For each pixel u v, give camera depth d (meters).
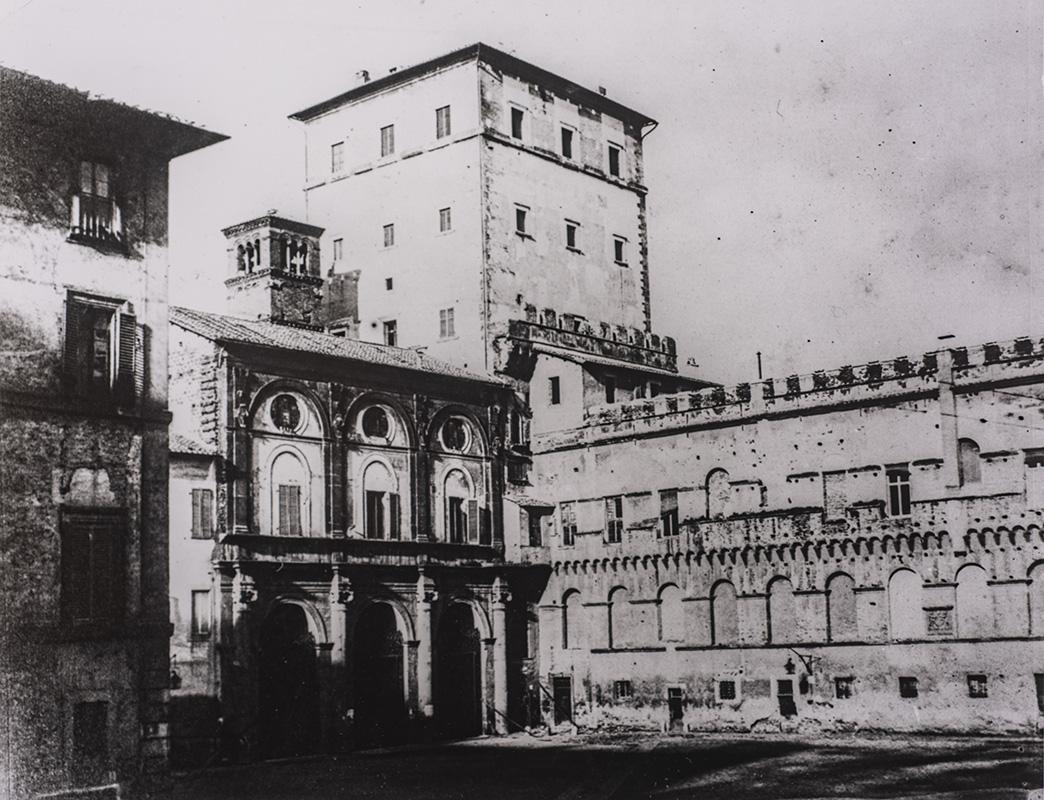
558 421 73.00
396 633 64.12
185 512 55.25
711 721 64.00
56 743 41.97
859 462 60.56
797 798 40.84
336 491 61.66
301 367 61.06
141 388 46.53
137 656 44.81
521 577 71.44
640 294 85.25
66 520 43.53
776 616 62.66
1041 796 38.78
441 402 68.62
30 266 43.62
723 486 65.56
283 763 55.09
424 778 49.09
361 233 81.06
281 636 58.47
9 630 41.44
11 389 42.50
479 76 75.75
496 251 75.12
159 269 48.06
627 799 42.94
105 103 45.88
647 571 67.69
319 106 83.69
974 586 56.12
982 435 56.66
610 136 85.38
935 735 56.09
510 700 69.56
